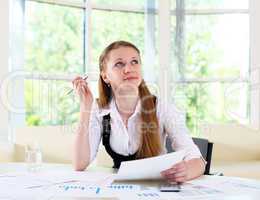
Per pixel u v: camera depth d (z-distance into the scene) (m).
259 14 3.93
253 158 3.80
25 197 1.08
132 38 4.11
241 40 4.07
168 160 1.26
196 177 1.36
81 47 3.99
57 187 1.20
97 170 1.57
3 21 3.44
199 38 4.11
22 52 3.66
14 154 3.42
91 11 3.96
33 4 3.72
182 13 4.07
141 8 4.11
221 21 4.10
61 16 3.88
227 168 3.19
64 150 3.46
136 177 1.30
